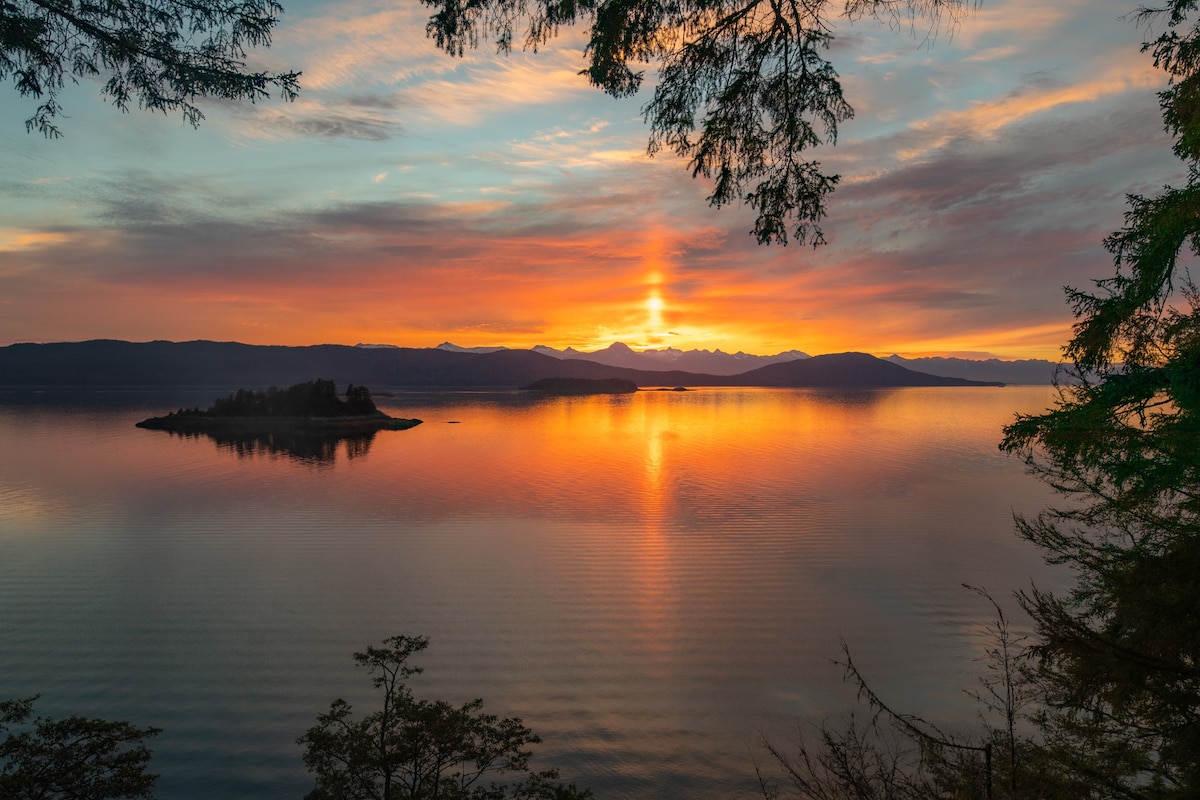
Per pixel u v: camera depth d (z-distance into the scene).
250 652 33.88
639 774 22.89
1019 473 96.06
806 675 30.64
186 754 24.08
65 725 10.62
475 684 30.23
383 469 108.75
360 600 42.25
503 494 83.06
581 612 39.66
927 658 31.86
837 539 56.88
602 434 177.50
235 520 68.06
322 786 12.13
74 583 46.34
